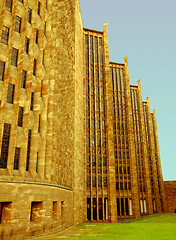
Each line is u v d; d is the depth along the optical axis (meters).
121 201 66.75
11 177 20.69
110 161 59.62
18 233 20.09
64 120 37.62
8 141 22.39
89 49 68.69
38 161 26.09
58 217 28.59
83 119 60.34
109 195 56.72
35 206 24.45
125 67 82.31
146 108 100.38
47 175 26.84
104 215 55.56
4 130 22.33
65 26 44.31
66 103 40.12
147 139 96.12
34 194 22.94
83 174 55.34
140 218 64.19
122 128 75.44
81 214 47.69
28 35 27.06
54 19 34.00
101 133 62.47
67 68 43.66
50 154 27.70
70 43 47.50
